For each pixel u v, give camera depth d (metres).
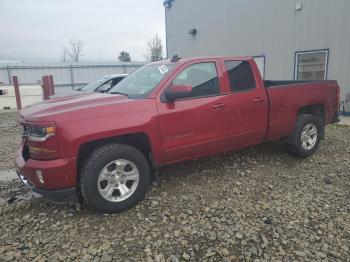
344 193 4.16
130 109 3.73
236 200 3.99
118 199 3.71
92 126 3.46
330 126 8.70
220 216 3.60
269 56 12.94
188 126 4.15
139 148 4.09
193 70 4.32
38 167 3.33
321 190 4.26
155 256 2.92
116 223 3.51
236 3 14.21
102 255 2.95
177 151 4.12
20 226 3.50
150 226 3.43
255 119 4.82
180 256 2.92
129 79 4.85
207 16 16.23
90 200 3.53
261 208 3.77
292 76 12.11
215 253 2.95
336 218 3.52
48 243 3.16
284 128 5.23
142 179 3.85
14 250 3.05
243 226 3.38
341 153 5.90
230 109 4.52
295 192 4.21
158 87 4.01
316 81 5.78
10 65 26.98
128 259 2.89
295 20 11.66
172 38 19.83
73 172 3.40
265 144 6.32
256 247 3.03
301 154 5.48
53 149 3.33
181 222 3.49
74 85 29.19
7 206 3.99
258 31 13.29
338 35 10.36
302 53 11.61
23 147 3.80
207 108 4.29
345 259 2.83
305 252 2.94
